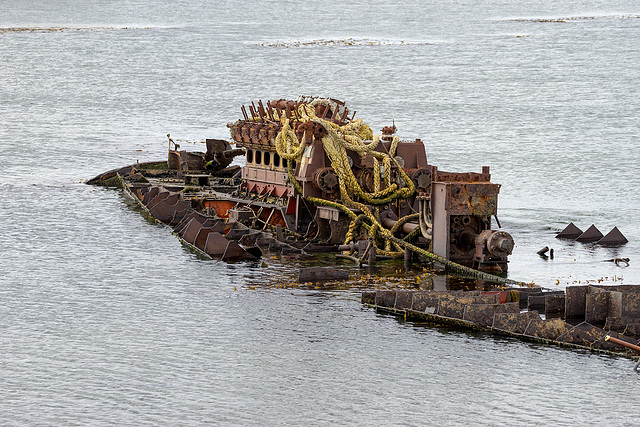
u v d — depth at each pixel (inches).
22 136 6486.2
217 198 3656.5
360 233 3058.6
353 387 1866.4
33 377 1925.4
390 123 6963.6
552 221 3659.0
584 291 2301.9
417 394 1829.5
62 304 2428.6
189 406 1785.2
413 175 3090.6
